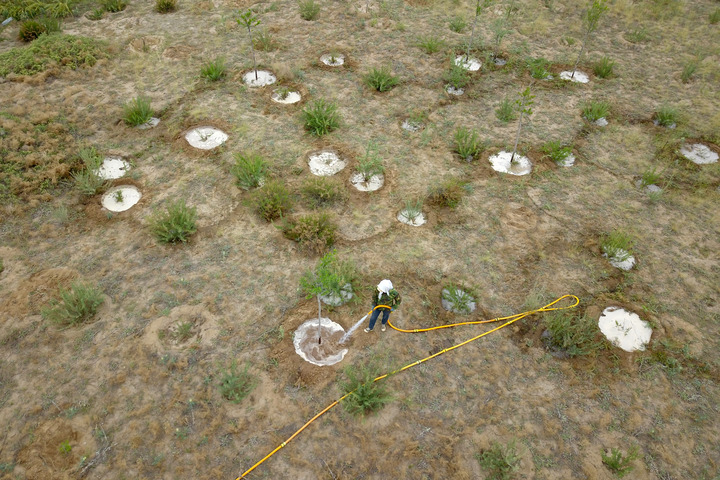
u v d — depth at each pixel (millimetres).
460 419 6203
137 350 6695
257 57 13508
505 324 7320
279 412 6129
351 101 12047
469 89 12828
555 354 7004
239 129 10859
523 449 5918
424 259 8250
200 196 9242
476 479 5648
